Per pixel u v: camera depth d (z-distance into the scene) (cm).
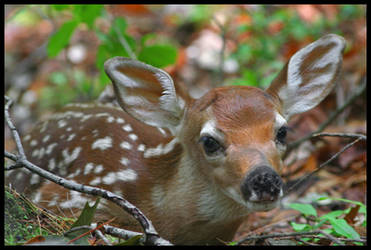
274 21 1656
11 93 1792
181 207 827
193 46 1866
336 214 902
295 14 1705
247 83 1273
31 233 671
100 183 868
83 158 909
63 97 1672
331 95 1456
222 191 754
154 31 2034
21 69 1898
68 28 1168
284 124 762
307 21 1670
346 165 1215
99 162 891
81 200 850
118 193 855
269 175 672
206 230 834
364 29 1645
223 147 744
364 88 1222
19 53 2009
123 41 1200
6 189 713
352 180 1144
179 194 828
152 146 891
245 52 1569
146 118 856
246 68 1608
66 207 855
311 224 984
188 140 816
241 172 704
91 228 629
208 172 784
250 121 749
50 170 940
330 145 1248
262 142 732
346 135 864
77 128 966
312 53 846
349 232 781
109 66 803
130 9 2070
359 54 1573
